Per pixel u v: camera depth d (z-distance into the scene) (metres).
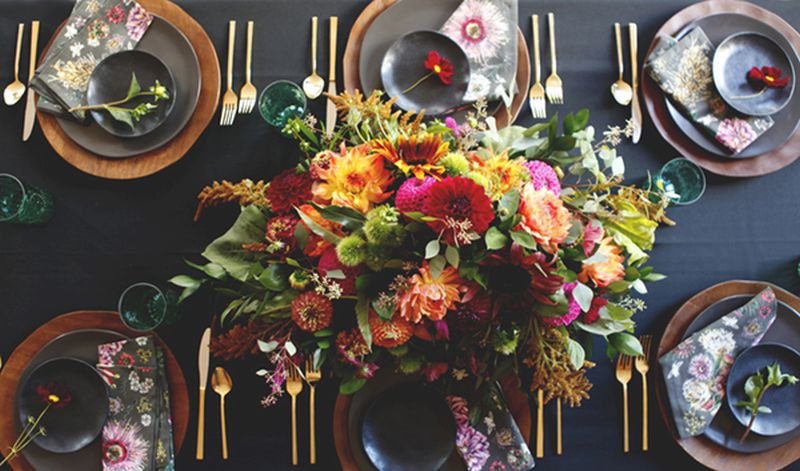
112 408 1.48
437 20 1.60
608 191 1.40
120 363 1.48
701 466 1.54
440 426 1.48
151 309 1.52
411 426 1.48
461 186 1.11
